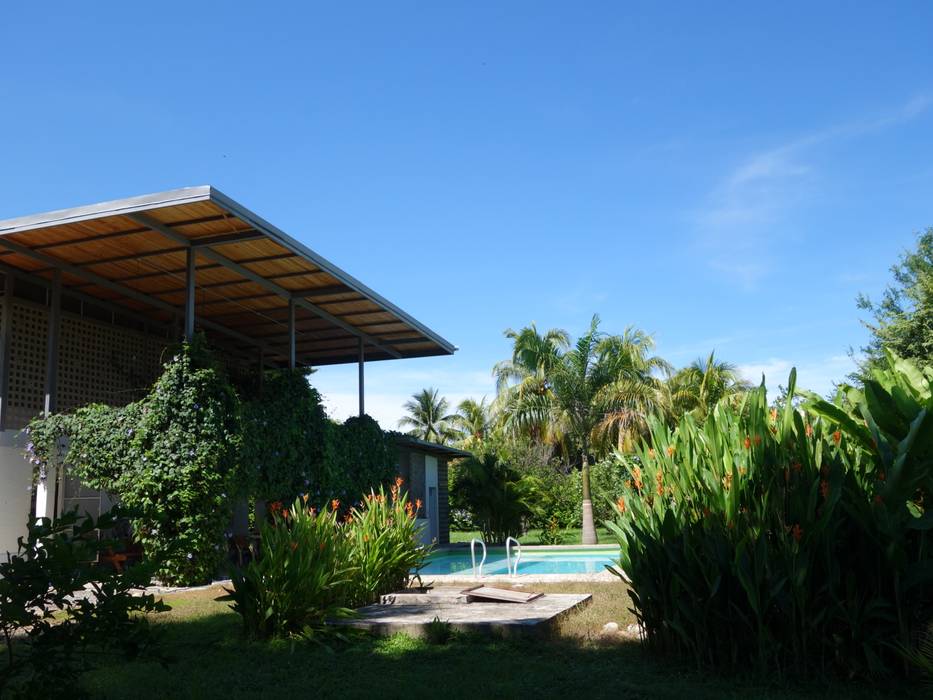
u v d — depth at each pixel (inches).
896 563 200.8
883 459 210.8
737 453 227.8
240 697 211.9
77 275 591.8
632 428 863.1
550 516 986.7
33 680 141.9
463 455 1007.0
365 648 278.8
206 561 493.0
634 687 207.5
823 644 209.0
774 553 212.7
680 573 225.6
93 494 585.3
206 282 642.2
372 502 413.7
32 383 596.4
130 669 245.0
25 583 137.4
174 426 500.1
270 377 645.3
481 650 270.5
